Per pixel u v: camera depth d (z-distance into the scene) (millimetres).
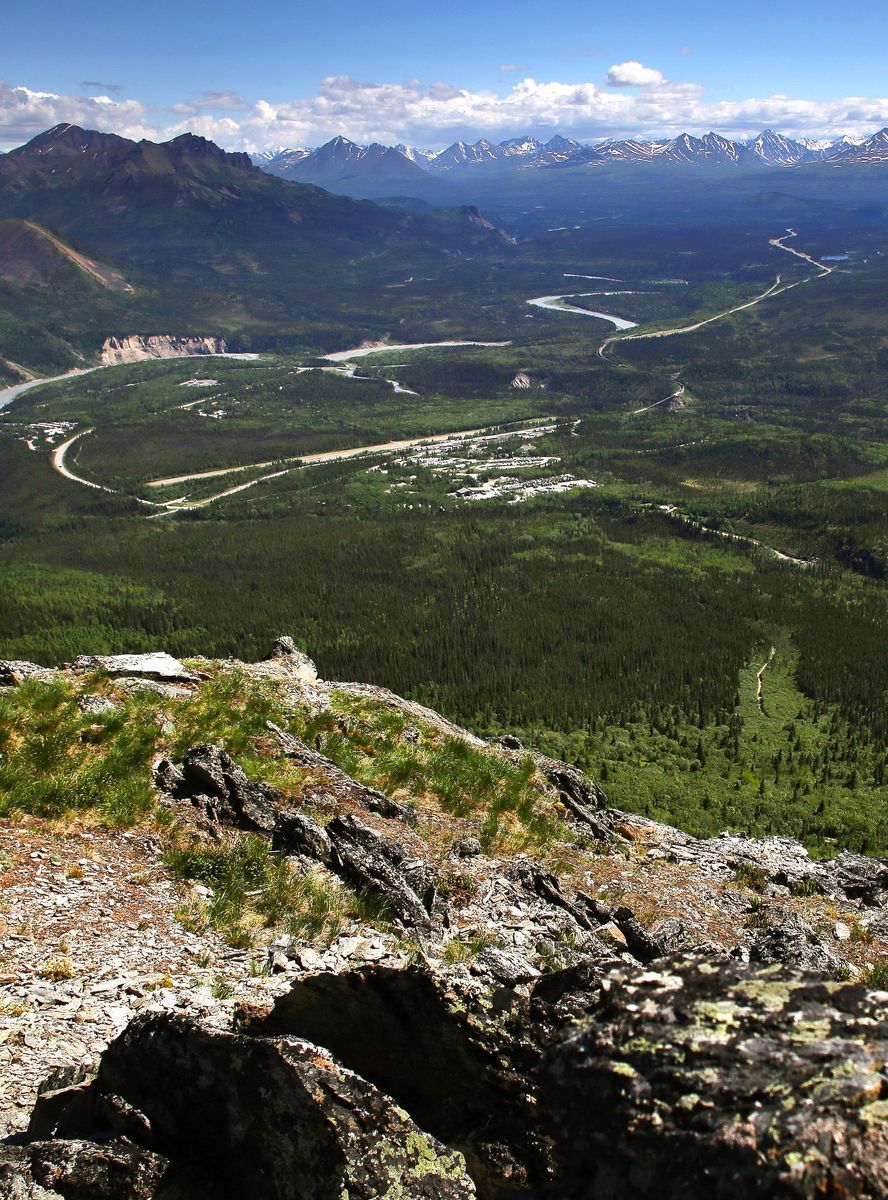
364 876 23484
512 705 134375
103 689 34188
